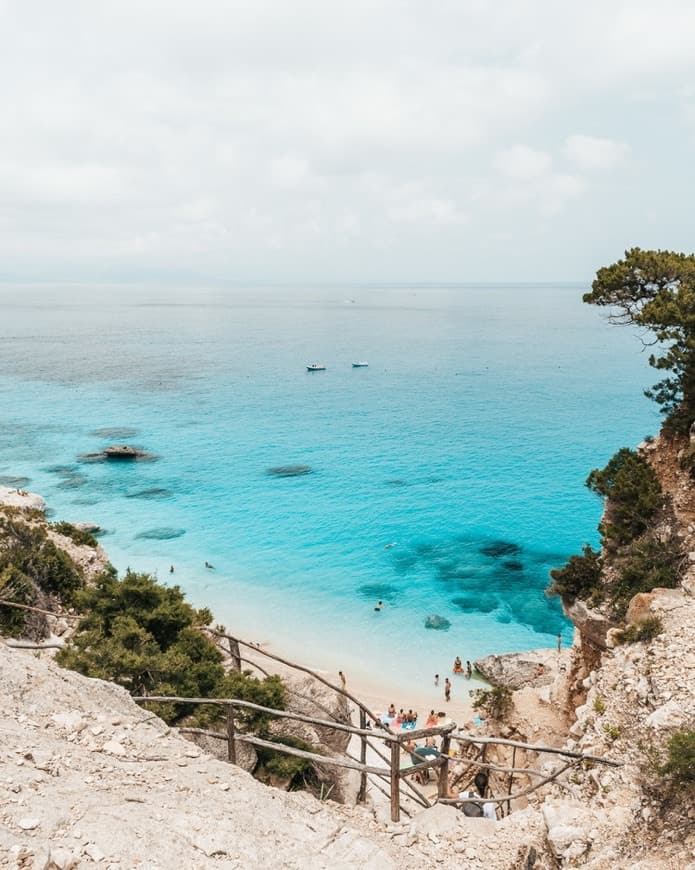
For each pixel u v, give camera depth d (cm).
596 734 1755
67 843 864
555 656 4862
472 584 6500
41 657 2153
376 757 3425
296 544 7488
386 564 6969
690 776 1160
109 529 7869
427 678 5025
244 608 6091
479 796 2381
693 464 2914
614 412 14038
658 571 2648
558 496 8862
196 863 903
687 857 1002
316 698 2458
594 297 3550
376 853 1072
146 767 1156
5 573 2889
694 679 1656
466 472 10019
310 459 10875
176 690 1977
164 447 11606
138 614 2356
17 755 1062
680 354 3089
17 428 12875
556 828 1202
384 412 14500
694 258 3431
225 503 8775
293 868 976
